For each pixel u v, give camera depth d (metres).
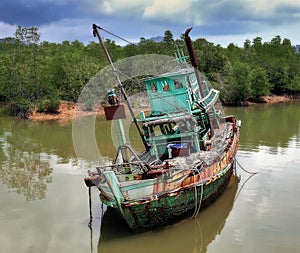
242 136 31.16
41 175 21.38
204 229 14.08
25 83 52.38
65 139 32.88
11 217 15.44
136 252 12.60
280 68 81.56
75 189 18.81
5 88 53.59
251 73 69.12
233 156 19.12
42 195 18.00
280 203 16.20
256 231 13.73
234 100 65.44
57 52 85.88
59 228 14.37
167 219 14.12
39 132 37.44
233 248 12.60
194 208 14.88
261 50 98.31
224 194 17.44
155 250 12.72
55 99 51.06
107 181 12.19
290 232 13.56
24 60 54.97
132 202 12.58
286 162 22.52
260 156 24.00
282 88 80.69
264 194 17.31
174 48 57.91
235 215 15.13
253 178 19.61
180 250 12.72
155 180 13.12
